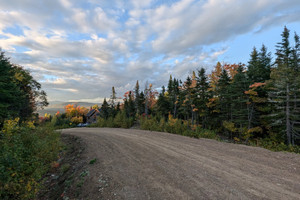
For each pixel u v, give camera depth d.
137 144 10.57
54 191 5.30
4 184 4.26
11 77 16.70
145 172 5.53
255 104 19.95
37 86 24.52
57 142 11.80
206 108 25.98
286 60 17.84
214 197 3.69
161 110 39.75
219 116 24.97
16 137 7.07
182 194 3.91
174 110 38.22
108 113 47.12
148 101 49.69
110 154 8.30
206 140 11.75
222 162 6.23
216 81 27.69
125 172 5.64
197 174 5.10
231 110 22.95
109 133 17.95
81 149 10.34
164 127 19.92
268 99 17.08
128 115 46.06
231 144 9.91
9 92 15.46
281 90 16.00
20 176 5.04
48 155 8.62
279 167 5.52
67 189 5.00
